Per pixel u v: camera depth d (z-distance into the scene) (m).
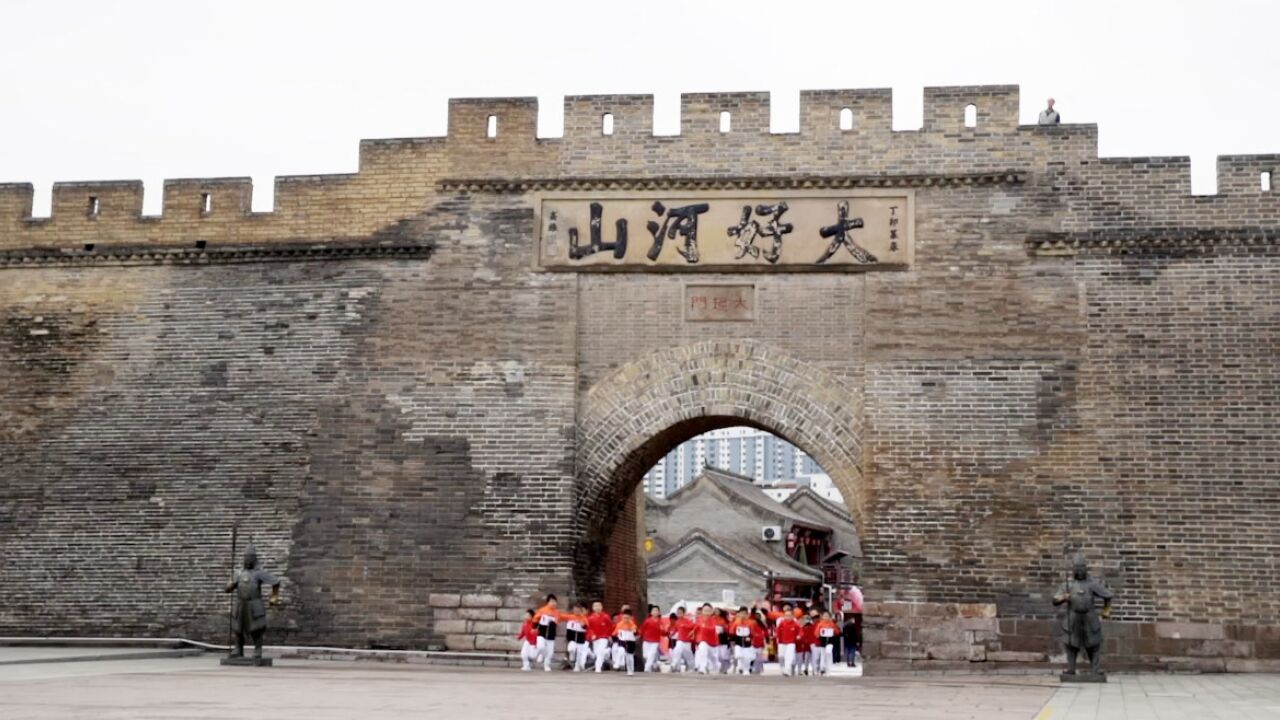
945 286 33.38
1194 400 32.31
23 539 35.53
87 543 35.25
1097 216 33.28
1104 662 31.53
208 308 35.88
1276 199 32.91
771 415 33.53
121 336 36.12
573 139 34.97
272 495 34.66
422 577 33.72
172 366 35.75
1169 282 32.84
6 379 36.41
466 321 34.62
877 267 33.59
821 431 33.34
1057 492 32.28
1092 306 32.94
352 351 34.91
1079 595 28.61
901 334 33.31
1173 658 31.39
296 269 35.59
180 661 30.62
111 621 34.81
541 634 31.84
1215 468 32.00
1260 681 28.52
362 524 34.12
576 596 33.66
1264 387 32.19
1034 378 32.78
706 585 69.62
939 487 32.56
